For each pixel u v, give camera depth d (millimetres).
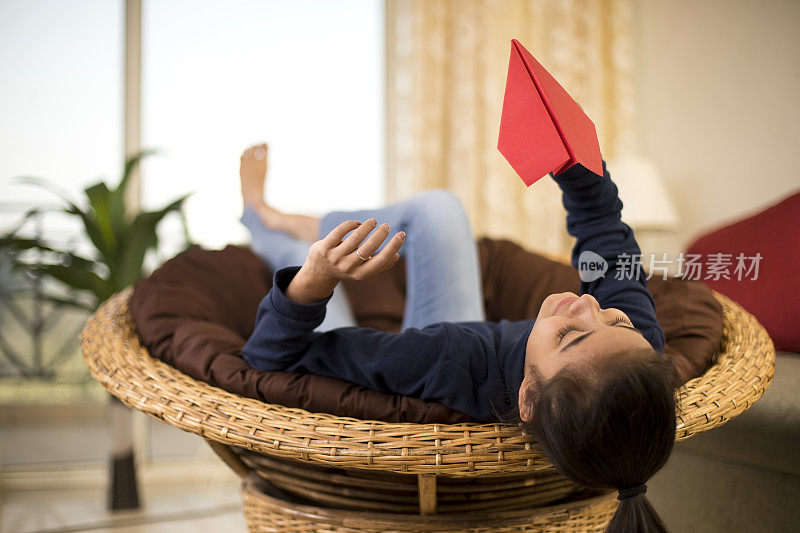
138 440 2137
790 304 1248
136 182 2449
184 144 2520
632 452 641
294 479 862
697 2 2615
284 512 863
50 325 2500
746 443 1027
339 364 818
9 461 2260
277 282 778
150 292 1094
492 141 2656
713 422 779
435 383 762
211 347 911
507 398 761
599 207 893
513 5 2723
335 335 840
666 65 2779
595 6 2783
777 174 2268
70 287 1979
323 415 775
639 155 2910
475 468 692
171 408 801
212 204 2541
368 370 792
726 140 2473
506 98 732
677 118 2721
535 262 1475
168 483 2273
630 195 2430
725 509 1088
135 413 1988
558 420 653
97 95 2451
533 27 2732
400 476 784
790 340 1242
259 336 829
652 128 2854
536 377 702
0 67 2387
